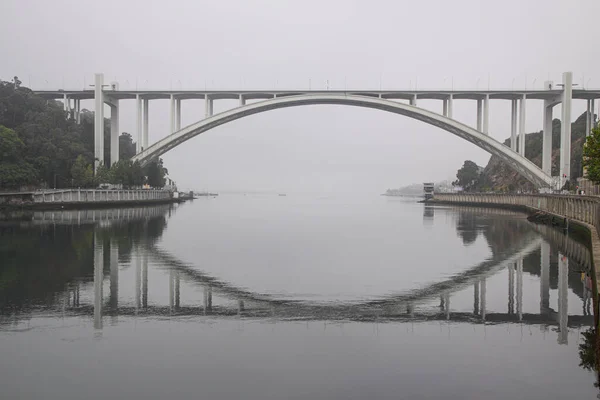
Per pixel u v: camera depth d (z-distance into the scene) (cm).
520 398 907
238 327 1299
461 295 1688
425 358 1091
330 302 1576
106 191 7269
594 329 1308
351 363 1059
